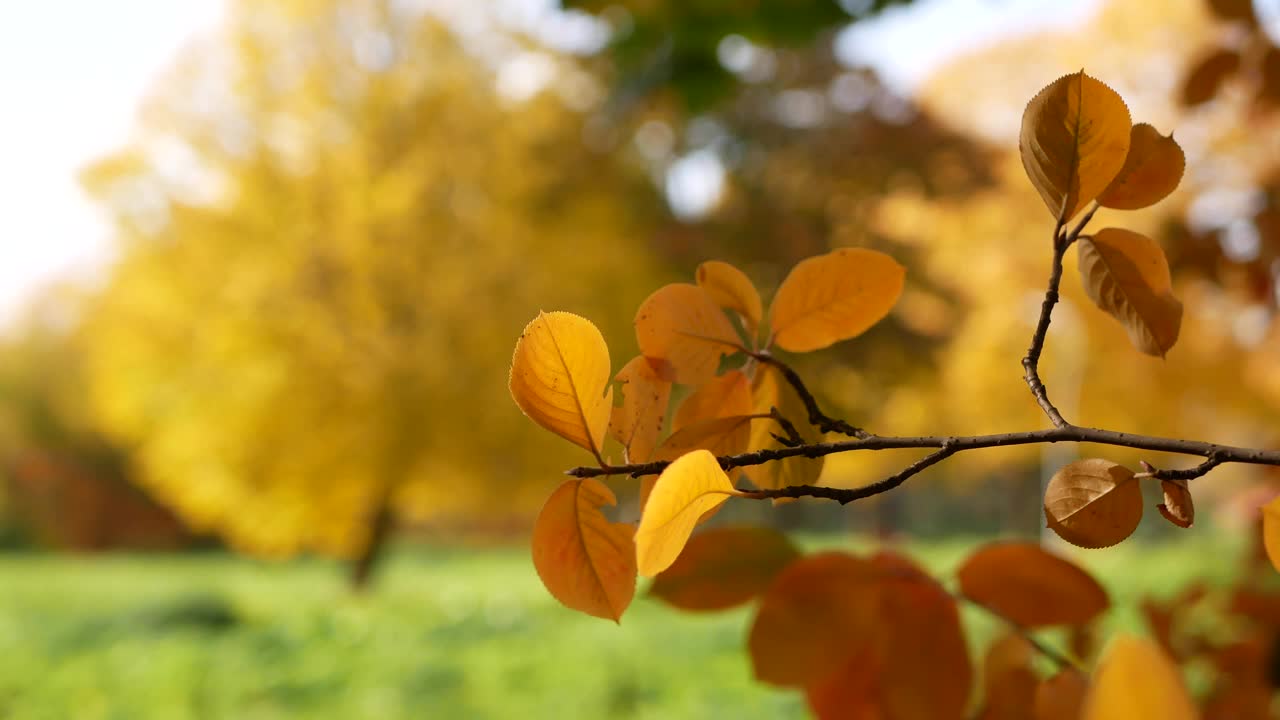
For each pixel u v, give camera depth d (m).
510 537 34.53
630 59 3.56
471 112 16.72
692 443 0.54
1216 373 13.39
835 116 16.22
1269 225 1.76
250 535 17.59
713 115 15.59
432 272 15.95
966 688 0.66
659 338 0.56
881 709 0.67
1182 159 0.51
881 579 0.68
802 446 0.49
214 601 13.43
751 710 7.52
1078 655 0.73
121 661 10.48
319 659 10.61
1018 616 0.69
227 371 15.83
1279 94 1.41
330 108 16.61
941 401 19.72
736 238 15.30
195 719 8.26
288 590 19.41
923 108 16.19
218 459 15.93
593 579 0.45
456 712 8.33
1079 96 0.50
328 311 15.89
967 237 15.71
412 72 16.94
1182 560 14.63
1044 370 16.78
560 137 16.33
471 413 15.52
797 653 0.68
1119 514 0.47
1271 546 0.48
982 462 28.22
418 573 22.12
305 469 15.86
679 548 0.43
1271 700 0.94
